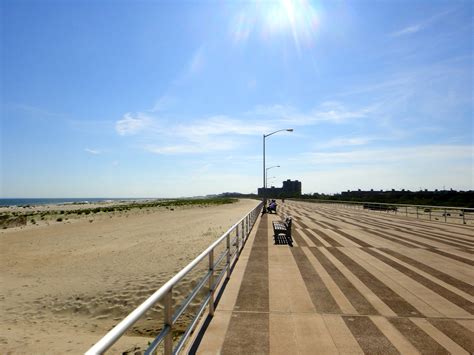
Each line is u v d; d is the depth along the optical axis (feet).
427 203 155.74
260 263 33.68
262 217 99.66
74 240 71.82
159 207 234.99
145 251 52.08
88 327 26.71
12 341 23.67
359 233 59.00
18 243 70.03
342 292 23.71
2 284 38.29
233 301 21.57
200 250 49.11
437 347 15.10
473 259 35.91
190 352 14.40
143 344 21.76
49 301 32.24
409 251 40.81
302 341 15.64
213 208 212.43
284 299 22.03
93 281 37.22
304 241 49.26
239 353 14.37
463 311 19.95
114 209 212.02
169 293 10.85
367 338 16.05
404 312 19.72
